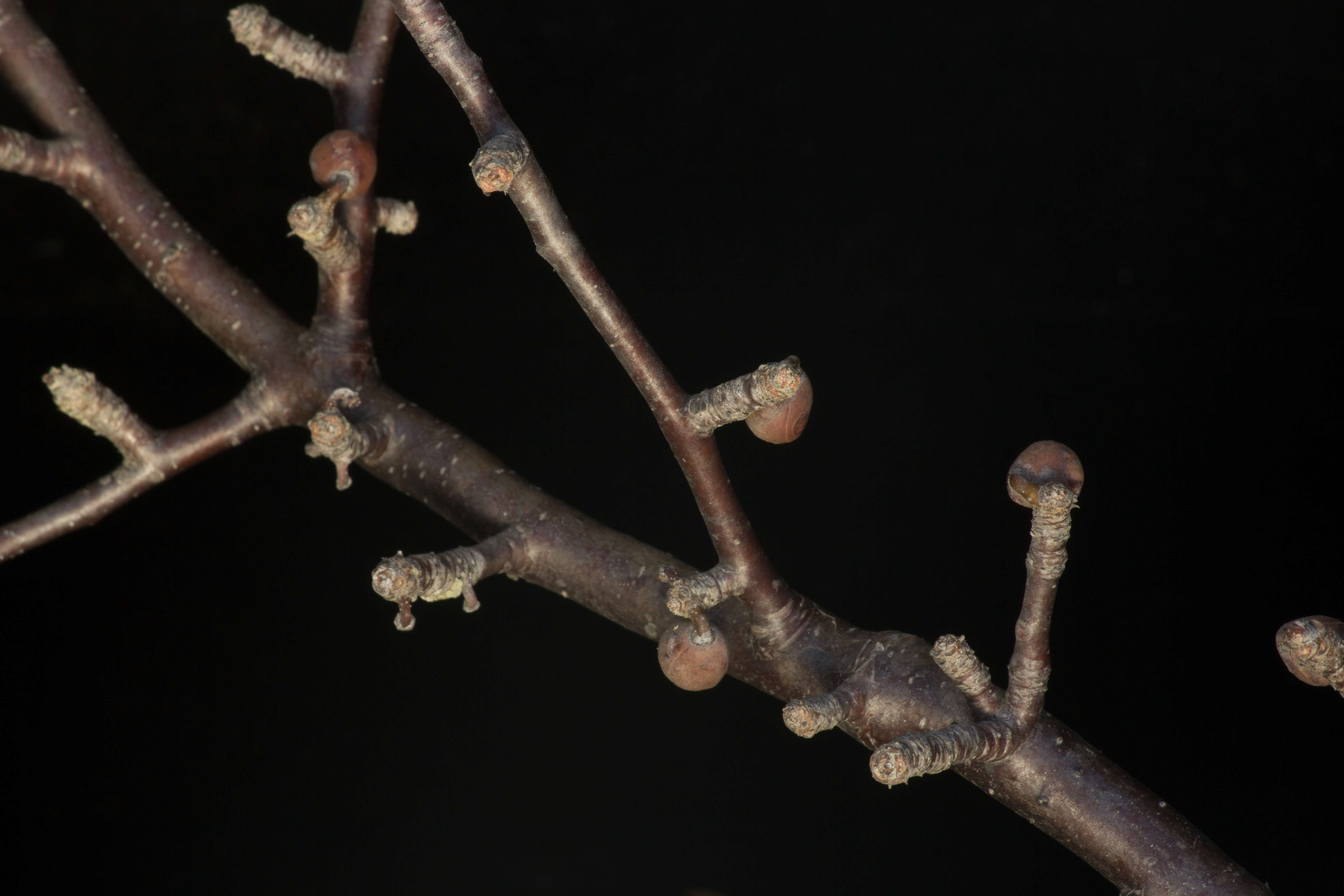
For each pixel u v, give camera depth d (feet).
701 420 1.46
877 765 1.45
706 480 1.48
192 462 1.58
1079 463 1.44
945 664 1.47
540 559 1.57
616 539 1.57
